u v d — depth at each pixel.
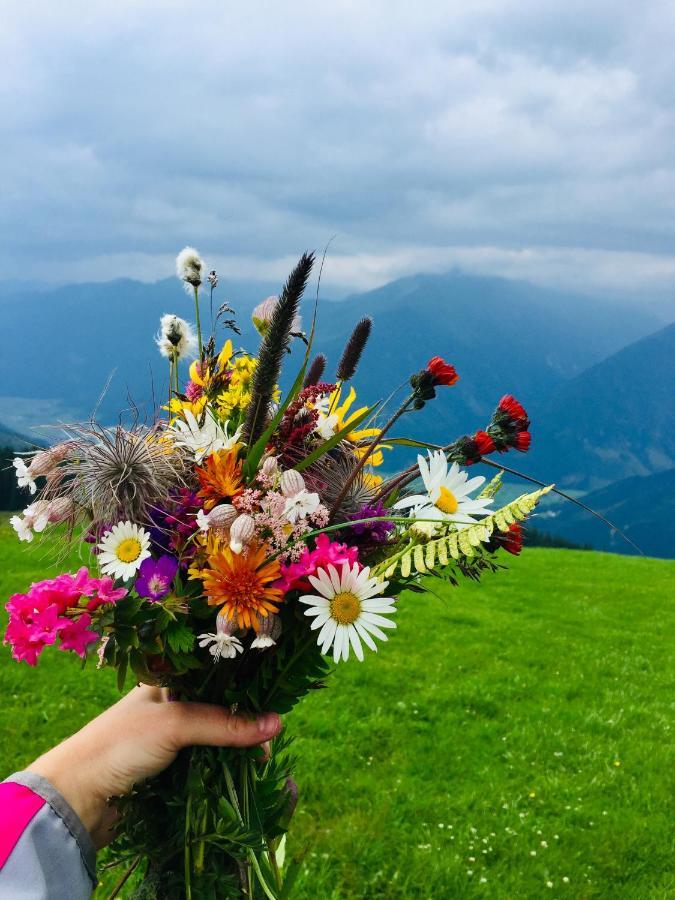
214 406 0.51
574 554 7.95
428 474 0.45
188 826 0.46
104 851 1.33
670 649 3.72
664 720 2.58
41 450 0.44
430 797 1.89
